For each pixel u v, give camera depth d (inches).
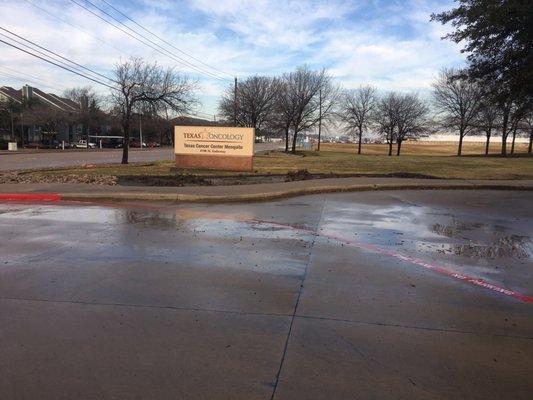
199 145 964.6
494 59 738.2
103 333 171.6
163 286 225.6
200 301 206.1
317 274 250.4
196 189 611.5
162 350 158.9
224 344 163.9
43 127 3715.6
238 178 775.7
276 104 2586.1
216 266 262.4
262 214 458.0
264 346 162.9
